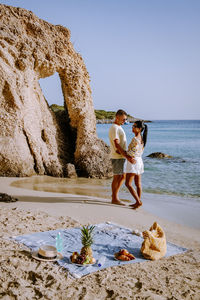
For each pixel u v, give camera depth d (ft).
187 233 20.30
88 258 13.96
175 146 122.93
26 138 43.88
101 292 11.71
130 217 23.15
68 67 51.01
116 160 26.17
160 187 41.04
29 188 34.86
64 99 55.21
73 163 50.21
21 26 46.91
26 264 13.46
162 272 13.70
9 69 43.37
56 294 11.37
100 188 38.24
